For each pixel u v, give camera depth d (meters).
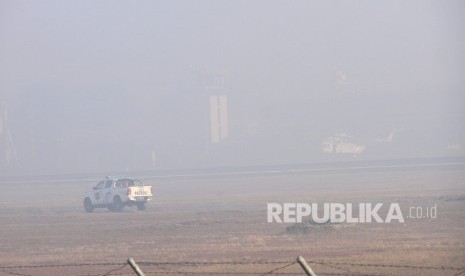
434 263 106.44
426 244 131.62
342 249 128.75
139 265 113.00
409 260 110.12
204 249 136.25
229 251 131.62
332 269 103.12
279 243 142.12
